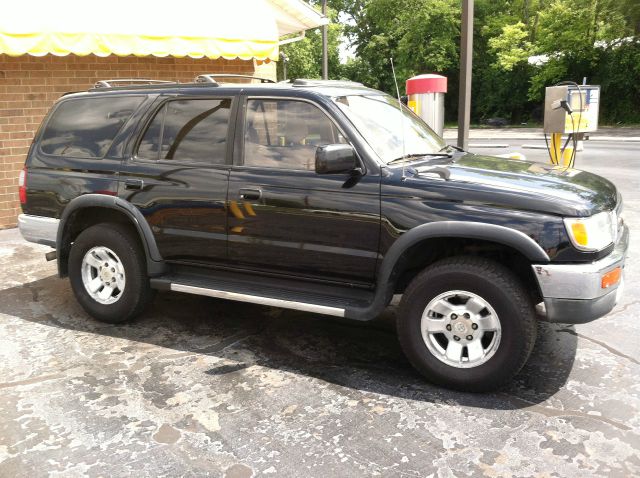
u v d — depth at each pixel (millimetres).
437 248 3938
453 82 47219
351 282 3971
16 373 3998
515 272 3852
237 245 4270
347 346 4438
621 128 30016
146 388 3777
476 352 3623
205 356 4266
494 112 44031
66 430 3283
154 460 3002
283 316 5062
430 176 3746
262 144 4219
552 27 35469
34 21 7566
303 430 3275
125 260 4668
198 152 4430
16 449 3104
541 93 38562
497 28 41750
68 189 4848
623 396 3617
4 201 8656
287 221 4051
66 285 5949
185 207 4398
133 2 8461
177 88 4652
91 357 4254
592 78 35125
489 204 3527
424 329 3719
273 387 3789
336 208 3875
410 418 3393
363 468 2922
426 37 46312
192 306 5312
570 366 4031
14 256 7082
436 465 2938
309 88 4207
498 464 2939
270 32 9414
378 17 48594
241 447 3117
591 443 3113
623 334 4559
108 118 4852
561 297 3406
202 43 8805
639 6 31828
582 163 14234
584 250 3371
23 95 8625
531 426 3287
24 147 8734
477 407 3508
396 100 4910
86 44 7949
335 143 3979
